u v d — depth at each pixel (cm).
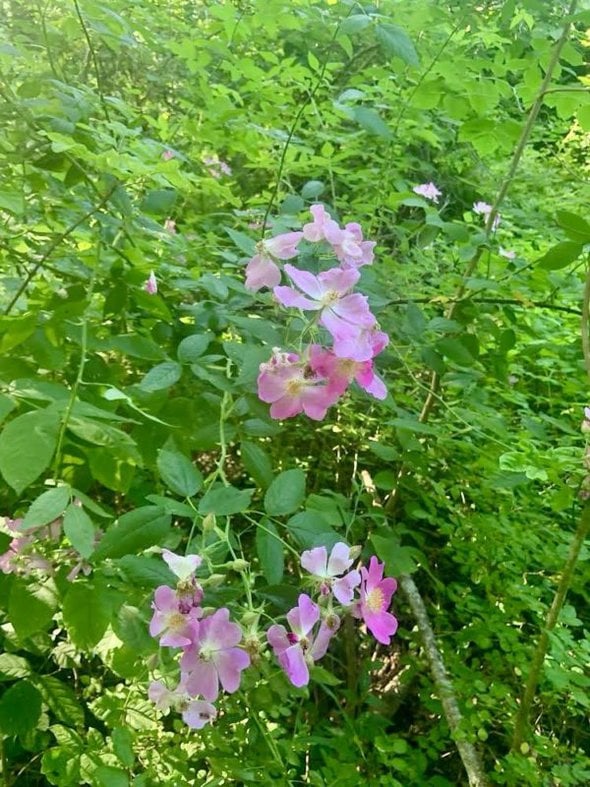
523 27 99
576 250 63
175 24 106
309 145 108
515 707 72
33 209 71
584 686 69
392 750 70
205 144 111
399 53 64
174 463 46
